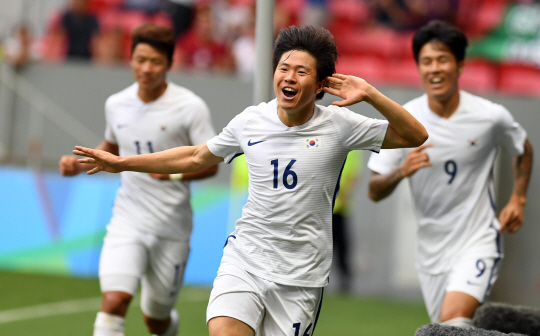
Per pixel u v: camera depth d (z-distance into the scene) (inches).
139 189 595.8
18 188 1149.7
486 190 559.5
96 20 1323.8
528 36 1339.8
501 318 463.8
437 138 558.3
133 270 572.4
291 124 406.9
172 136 593.6
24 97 1213.7
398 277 1111.0
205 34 1353.3
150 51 570.3
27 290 1003.9
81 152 415.2
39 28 1341.0
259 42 582.2
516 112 1095.0
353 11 1373.0
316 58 388.8
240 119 421.7
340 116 404.2
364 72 1365.7
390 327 894.4
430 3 1359.5
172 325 647.8
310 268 414.6
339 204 1099.3
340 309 997.2
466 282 526.0
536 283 1077.1
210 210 1120.8
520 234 1082.7
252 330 408.5
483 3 1354.6
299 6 1366.9
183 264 611.5
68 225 1135.6
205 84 1191.6
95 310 908.6
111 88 1205.1
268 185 409.4
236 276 417.4
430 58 545.6
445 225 560.4
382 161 575.5
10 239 1143.6
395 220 1112.2
